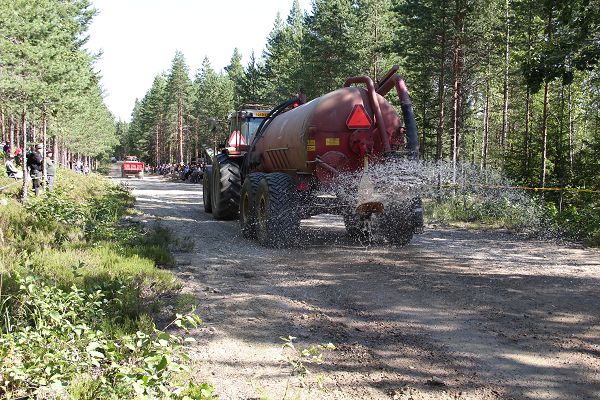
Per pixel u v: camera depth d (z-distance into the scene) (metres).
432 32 20.67
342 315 5.36
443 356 4.28
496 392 3.64
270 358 4.23
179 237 9.97
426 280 6.79
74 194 15.99
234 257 8.25
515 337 4.70
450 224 12.88
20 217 9.08
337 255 8.44
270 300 5.87
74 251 7.19
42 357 3.39
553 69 9.72
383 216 9.05
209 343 4.53
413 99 26.53
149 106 97.00
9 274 5.21
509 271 7.36
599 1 9.32
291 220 8.85
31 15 13.16
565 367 4.05
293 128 9.26
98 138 70.19
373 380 3.83
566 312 5.41
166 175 71.12
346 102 8.80
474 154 35.28
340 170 8.73
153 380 3.09
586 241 10.15
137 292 5.49
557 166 21.81
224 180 12.54
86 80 16.89
